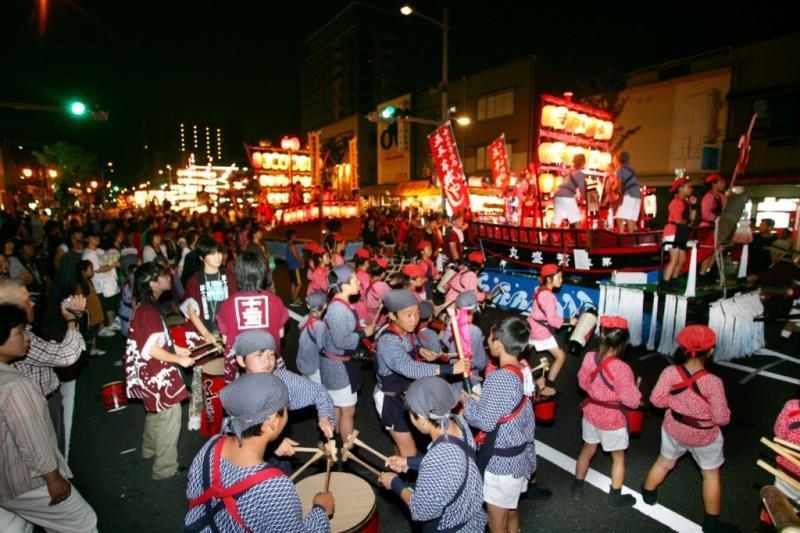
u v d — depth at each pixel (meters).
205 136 186.75
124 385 5.70
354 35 76.12
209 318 5.11
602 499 3.92
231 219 25.03
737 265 9.24
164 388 4.02
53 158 58.34
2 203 42.25
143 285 3.87
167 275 3.93
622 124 25.19
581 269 10.88
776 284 8.61
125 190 121.56
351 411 4.13
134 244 12.47
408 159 37.94
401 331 3.59
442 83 16.19
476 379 4.49
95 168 65.00
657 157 23.80
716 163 21.66
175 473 4.29
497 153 16.56
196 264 8.11
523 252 12.23
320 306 4.50
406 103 37.47
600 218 12.96
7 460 2.49
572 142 14.66
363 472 4.16
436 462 2.19
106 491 4.08
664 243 7.39
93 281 8.64
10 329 2.60
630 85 25.34
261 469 1.81
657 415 5.45
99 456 4.65
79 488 4.12
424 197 33.12
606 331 3.59
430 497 2.16
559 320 5.80
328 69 84.62
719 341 6.95
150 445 4.54
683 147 22.64
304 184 30.58
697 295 6.94
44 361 3.38
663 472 3.67
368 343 4.47
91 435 5.07
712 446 3.31
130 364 3.98
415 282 6.00
